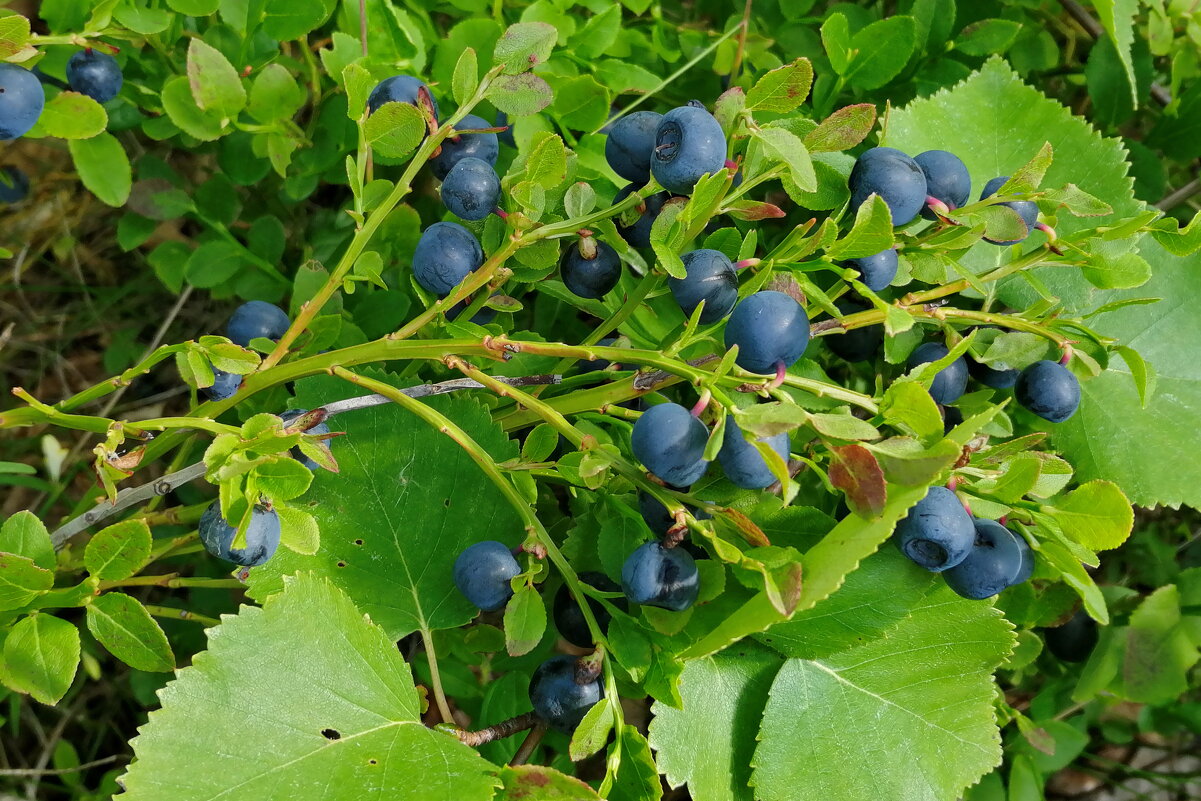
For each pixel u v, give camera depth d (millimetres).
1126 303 253
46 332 363
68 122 260
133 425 236
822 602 253
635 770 240
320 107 293
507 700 285
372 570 261
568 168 251
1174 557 342
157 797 228
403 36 288
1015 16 325
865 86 292
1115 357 288
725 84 316
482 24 284
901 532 234
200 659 235
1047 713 324
